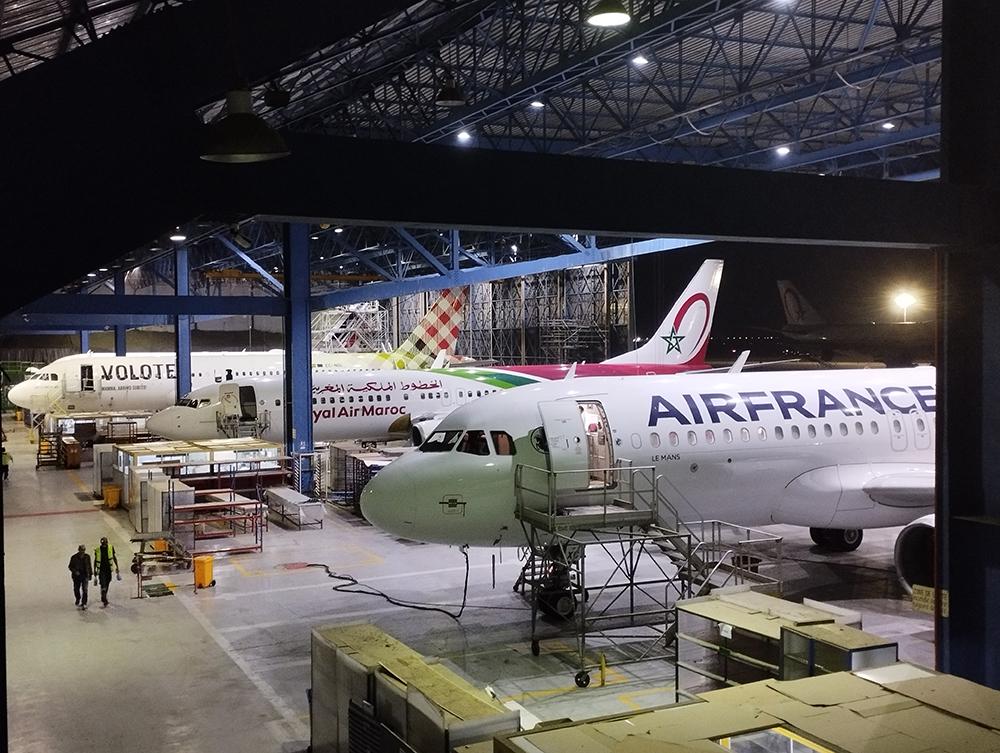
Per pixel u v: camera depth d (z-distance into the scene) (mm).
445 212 9727
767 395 23234
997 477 12883
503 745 7527
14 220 8086
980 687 8672
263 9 8812
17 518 35438
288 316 37500
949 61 12641
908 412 24391
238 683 17672
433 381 43719
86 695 17094
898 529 30688
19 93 8062
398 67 30938
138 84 8477
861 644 11320
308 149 9141
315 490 37781
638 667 18312
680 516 21750
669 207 10688
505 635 20422
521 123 38344
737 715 8062
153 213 8594
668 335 48219
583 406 20938
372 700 11883
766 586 15430
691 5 22625
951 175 12703
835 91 35375
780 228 11234
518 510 20078
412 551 29031
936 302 13227
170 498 28156
